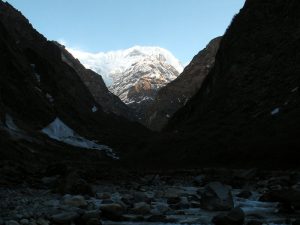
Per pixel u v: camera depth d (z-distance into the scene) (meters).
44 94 124.25
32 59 137.75
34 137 86.50
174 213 14.75
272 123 52.69
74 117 134.50
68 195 17.94
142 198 19.00
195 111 89.75
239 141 52.44
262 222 12.59
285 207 15.23
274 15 80.44
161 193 21.33
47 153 78.44
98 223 12.06
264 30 78.38
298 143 41.12
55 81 137.38
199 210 15.54
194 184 29.27
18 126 86.94
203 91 96.94
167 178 35.53
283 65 66.06
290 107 53.78
